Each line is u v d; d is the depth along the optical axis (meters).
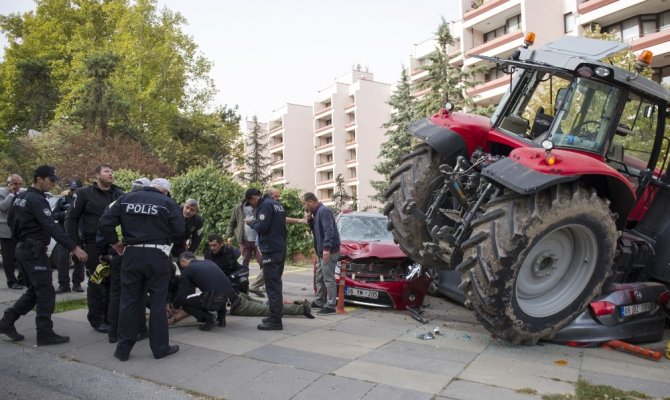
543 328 4.71
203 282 5.32
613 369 4.28
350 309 6.86
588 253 4.84
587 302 4.91
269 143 75.31
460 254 5.06
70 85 28.08
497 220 4.41
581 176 4.72
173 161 28.67
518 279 4.62
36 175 4.89
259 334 5.29
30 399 3.58
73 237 5.57
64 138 23.34
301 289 8.68
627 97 5.04
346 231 8.23
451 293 7.06
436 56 23.61
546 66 5.12
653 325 5.26
